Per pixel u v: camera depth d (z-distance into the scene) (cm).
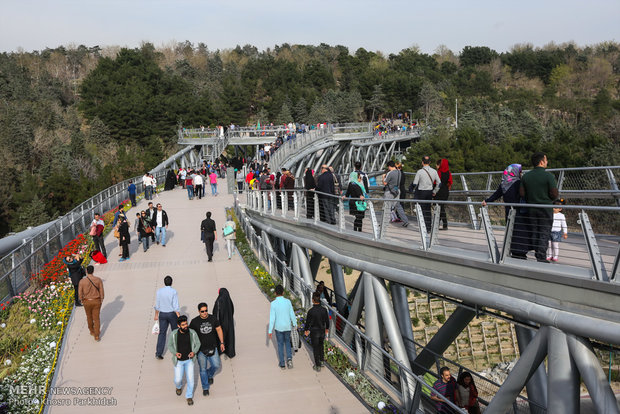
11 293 1543
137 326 1351
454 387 1000
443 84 14500
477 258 870
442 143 6281
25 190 6212
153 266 1912
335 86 14362
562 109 12381
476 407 1012
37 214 5834
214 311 1164
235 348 1217
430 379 1348
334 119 11444
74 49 17988
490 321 3369
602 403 675
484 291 859
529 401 961
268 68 14200
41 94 11669
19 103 10219
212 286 1672
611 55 19688
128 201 3281
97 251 1934
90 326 1262
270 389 1026
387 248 1112
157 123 9556
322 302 1270
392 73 14838
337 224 1474
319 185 1518
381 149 8581
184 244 2242
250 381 1059
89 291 1246
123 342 1253
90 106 10188
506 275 817
